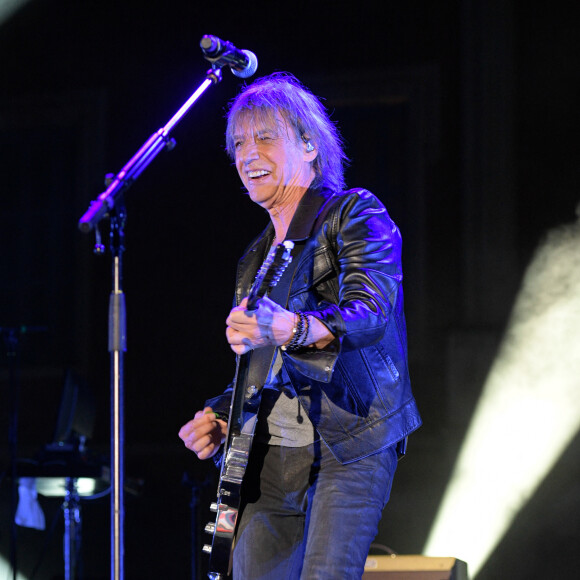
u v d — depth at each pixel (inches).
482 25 881.5
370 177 931.3
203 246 930.1
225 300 919.7
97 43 989.8
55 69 994.7
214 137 944.3
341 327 226.5
